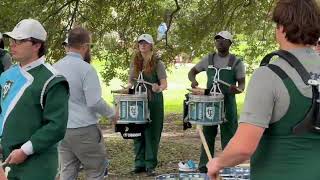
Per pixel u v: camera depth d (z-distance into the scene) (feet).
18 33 12.64
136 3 41.01
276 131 9.05
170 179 14.21
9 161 12.47
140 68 26.50
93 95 17.66
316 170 8.85
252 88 9.05
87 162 18.25
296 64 9.00
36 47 12.82
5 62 19.04
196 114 24.49
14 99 12.69
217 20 41.78
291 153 8.96
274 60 9.20
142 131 25.80
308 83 8.87
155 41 42.39
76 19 38.42
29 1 35.01
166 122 49.26
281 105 8.92
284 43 9.37
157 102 26.61
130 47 41.88
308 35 9.14
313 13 9.12
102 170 18.54
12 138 12.68
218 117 24.50
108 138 37.91
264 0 39.68
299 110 8.87
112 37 42.14
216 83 25.22
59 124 12.57
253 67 46.34
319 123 8.87
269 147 9.14
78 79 17.63
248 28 42.22
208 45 42.55
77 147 18.01
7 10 33.65
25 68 12.85
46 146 12.50
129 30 41.52
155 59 26.45
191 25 42.50
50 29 36.40
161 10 41.91
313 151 8.93
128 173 27.32
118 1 39.93
